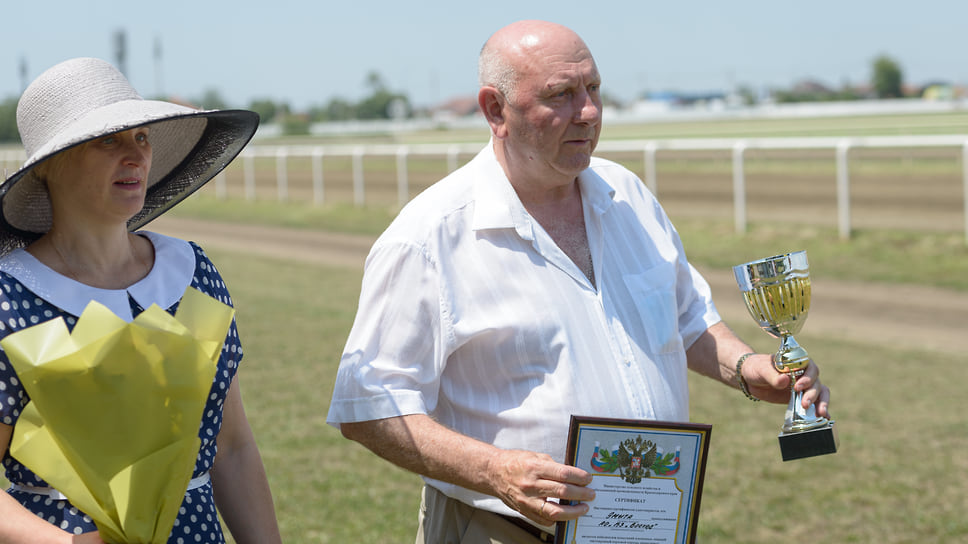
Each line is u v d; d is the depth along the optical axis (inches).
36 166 71.6
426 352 89.1
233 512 84.2
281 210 909.2
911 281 453.4
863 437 230.5
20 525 64.3
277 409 257.3
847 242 534.0
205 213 947.3
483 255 89.4
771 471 207.5
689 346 103.7
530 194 92.9
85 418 61.5
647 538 83.4
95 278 75.4
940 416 246.8
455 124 3447.3
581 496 78.5
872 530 176.4
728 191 768.3
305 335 356.8
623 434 81.5
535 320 88.3
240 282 510.3
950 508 185.5
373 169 1184.2
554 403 87.6
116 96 75.1
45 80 74.6
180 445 64.1
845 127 1815.9
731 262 530.6
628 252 95.4
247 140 84.1
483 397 90.3
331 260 613.0
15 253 74.2
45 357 59.7
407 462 85.9
